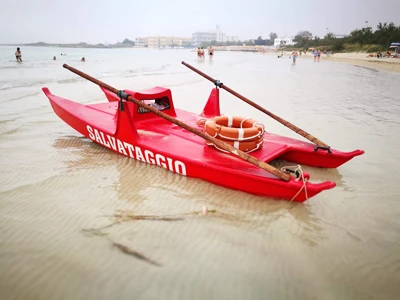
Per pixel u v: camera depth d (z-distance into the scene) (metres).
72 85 12.84
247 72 21.31
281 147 4.66
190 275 2.59
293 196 3.70
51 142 5.74
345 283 2.56
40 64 26.78
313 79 17.36
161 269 2.64
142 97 5.33
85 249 2.85
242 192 4.00
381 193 4.12
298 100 10.40
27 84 12.73
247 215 3.52
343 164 5.06
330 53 70.25
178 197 3.86
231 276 2.60
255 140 4.30
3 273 2.53
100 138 5.33
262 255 2.87
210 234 3.16
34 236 3.00
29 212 3.41
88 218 3.34
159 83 13.93
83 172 4.48
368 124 7.40
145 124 5.42
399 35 58.06
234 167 3.95
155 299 2.34
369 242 3.11
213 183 4.18
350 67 29.47
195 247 2.95
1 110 7.91
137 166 4.71
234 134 4.19
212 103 6.24
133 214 3.46
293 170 3.77
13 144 5.55
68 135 6.18
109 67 24.98
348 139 6.26
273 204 3.75
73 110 5.88
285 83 15.15
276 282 2.55
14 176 4.28
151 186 4.11
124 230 3.16
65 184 4.10
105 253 2.81
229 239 3.09
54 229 3.13
